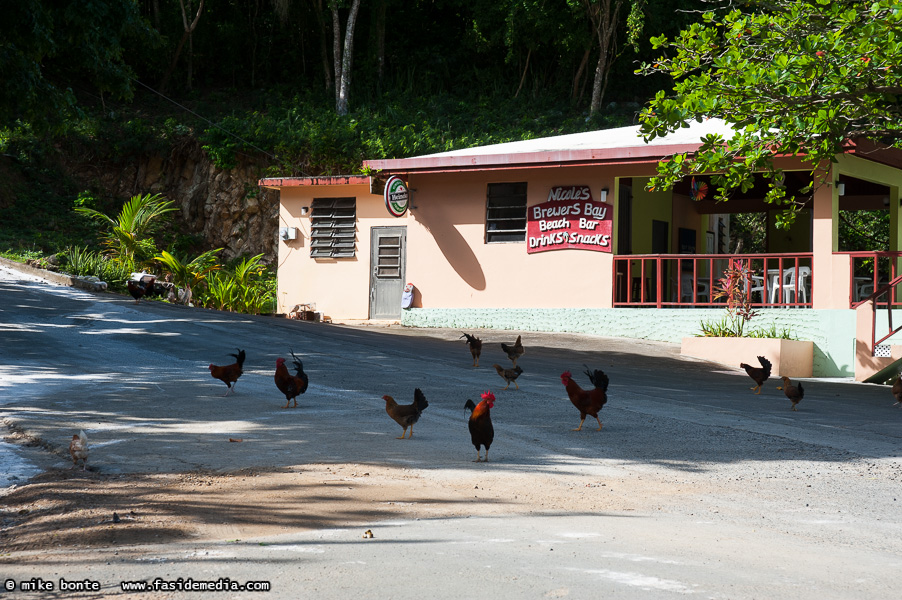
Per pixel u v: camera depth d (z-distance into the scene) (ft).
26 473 23.67
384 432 29.91
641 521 19.15
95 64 61.46
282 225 82.89
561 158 65.67
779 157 59.88
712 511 20.42
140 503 20.20
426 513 19.75
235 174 125.49
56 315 61.11
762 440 29.91
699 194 75.66
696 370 52.13
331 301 80.74
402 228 78.23
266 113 141.69
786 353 55.06
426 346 57.00
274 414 32.91
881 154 61.77
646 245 76.38
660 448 28.22
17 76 58.59
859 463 26.55
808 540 17.63
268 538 17.30
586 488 22.67
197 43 153.07
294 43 160.45
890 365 50.16
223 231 124.57
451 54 159.33
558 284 69.31
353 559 15.48
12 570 14.93
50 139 130.31
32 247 106.83
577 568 14.84
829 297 59.00
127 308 66.44
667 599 13.00
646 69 46.78
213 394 37.27
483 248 72.33
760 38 43.80
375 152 119.34
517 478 23.67
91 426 29.68
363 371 44.57
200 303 80.07
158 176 130.52
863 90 39.73
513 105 144.15
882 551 16.84
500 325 70.85
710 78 42.01
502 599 13.00
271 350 51.13
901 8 35.29
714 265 84.23
